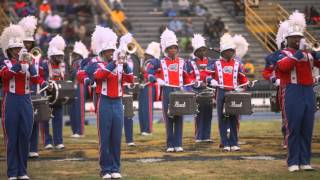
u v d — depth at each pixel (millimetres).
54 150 31875
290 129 24562
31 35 28734
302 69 24359
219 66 30938
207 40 54125
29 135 23875
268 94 49969
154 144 33688
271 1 59219
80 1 64812
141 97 38938
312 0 58875
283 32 27344
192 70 31203
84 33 59188
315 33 43500
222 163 26828
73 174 24828
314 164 26203
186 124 45188
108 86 23625
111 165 23891
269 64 28641
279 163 26609
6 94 23609
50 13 60281
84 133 39906
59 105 32625
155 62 30859
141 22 63125
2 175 24906
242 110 29844
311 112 24500
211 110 34312
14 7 63406
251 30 59625
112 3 63469
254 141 34062
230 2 65375
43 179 23938
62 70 33281
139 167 26078
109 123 23672
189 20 61219
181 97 29812
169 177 23906
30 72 23844
